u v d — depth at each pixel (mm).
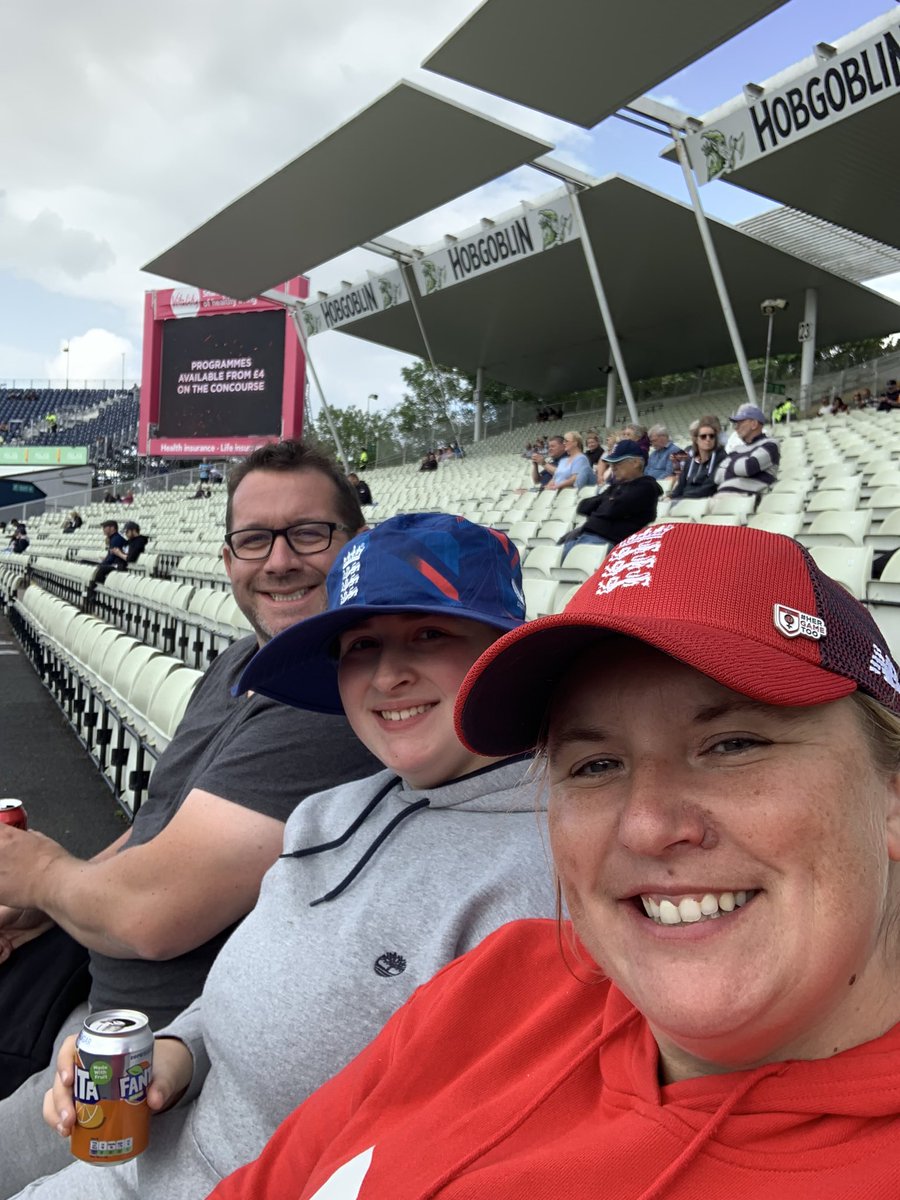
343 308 28109
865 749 810
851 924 767
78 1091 1499
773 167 16734
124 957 2031
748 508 8023
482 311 29766
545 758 1057
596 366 36094
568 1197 853
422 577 1555
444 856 1519
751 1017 770
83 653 7020
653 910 833
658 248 24297
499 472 21922
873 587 5023
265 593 2613
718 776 802
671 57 12555
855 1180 716
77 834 4895
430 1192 962
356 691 1638
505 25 11984
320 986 1435
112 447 50531
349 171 16906
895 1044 782
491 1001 1194
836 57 13523
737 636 800
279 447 2637
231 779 1907
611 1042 1012
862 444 13352
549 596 6219
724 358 34500
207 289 22484
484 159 16375
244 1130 1476
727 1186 764
